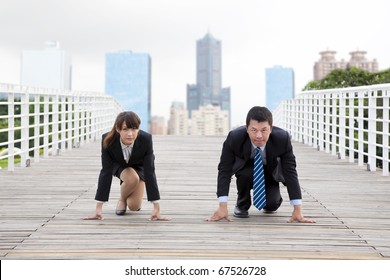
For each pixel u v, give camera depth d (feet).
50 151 32.71
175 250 11.37
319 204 16.87
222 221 14.11
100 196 14.11
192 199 17.40
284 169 14.05
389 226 13.76
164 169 25.08
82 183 20.62
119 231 12.92
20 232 12.80
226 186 14.11
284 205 16.53
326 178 22.84
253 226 13.56
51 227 13.30
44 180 21.38
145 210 15.52
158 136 46.83
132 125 13.46
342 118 30.81
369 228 13.52
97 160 28.63
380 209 16.08
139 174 14.60
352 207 16.38
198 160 28.76
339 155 30.86
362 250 11.51
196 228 13.29
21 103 25.29
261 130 12.98
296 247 11.68
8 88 23.89
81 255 10.98
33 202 16.71
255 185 13.92
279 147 13.61
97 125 45.85
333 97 32.63
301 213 14.94
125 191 14.65
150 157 14.06
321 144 35.86
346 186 20.63
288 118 51.60
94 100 43.37
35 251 11.25
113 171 14.32
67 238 12.27
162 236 12.49
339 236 12.66
